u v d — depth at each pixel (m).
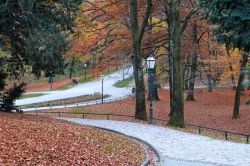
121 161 16.00
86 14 41.09
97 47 43.75
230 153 20.09
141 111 37.03
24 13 23.86
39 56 25.30
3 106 27.72
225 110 48.22
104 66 46.34
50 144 15.25
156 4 40.53
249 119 42.00
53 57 25.92
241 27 15.14
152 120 35.44
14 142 14.10
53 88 91.38
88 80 94.94
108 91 76.94
